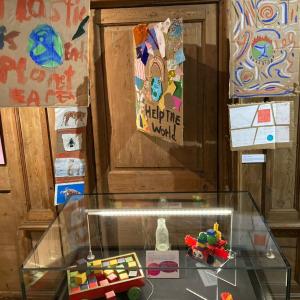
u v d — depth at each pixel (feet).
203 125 8.01
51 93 6.76
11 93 6.80
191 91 7.88
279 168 7.82
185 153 8.18
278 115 7.20
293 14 6.55
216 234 6.23
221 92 7.75
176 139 6.84
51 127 8.07
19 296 9.01
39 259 5.74
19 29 6.57
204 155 8.13
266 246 5.85
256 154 7.75
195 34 7.64
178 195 7.50
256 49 6.73
